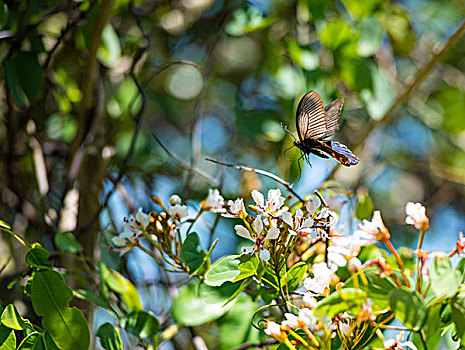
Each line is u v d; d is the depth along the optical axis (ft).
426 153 9.60
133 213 7.11
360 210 6.54
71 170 6.82
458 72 8.81
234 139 8.32
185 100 8.53
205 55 8.29
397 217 9.38
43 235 6.93
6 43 6.71
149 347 6.25
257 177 7.35
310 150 6.12
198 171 6.98
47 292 6.03
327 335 5.80
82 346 6.01
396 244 9.18
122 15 7.34
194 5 7.77
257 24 7.29
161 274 6.99
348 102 7.84
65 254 6.63
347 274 6.15
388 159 9.45
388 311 5.94
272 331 5.82
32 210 6.96
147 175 7.77
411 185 9.66
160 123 8.43
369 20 7.20
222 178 6.90
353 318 5.84
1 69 6.86
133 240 6.07
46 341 6.01
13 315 6.02
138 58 6.94
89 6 6.95
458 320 5.85
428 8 8.83
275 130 7.34
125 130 7.49
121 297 6.39
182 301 6.19
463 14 8.77
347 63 7.20
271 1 7.49
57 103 7.32
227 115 8.56
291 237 5.95
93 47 6.81
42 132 7.22
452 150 9.59
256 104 7.55
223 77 8.56
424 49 8.81
